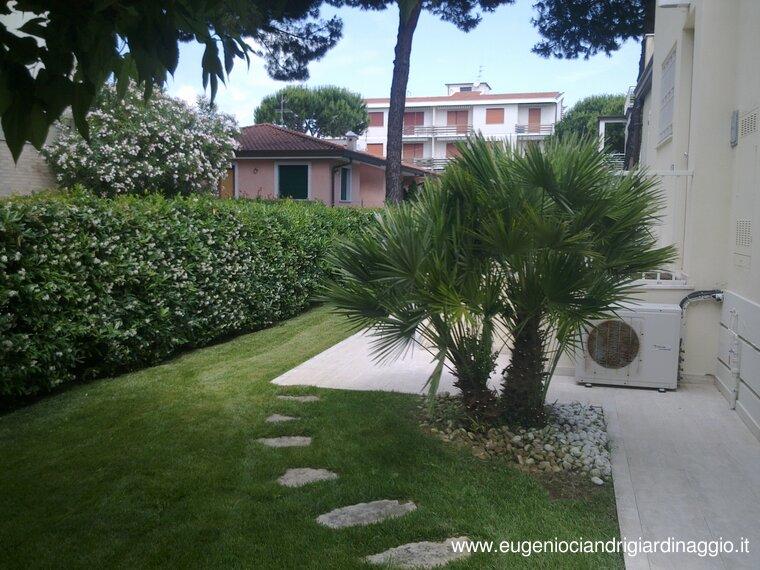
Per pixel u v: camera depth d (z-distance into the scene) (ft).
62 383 22.26
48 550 11.78
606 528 13.00
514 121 214.69
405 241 15.52
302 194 81.15
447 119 219.61
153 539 12.20
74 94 7.55
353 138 95.81
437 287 15.03
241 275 30.30
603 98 182.70
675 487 15.05
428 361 26.96
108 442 17.02
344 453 16.38
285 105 187.01
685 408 21.04
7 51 7.45
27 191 40.98
